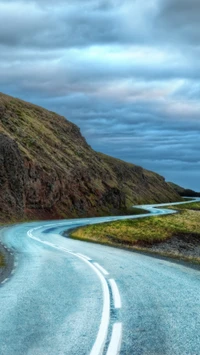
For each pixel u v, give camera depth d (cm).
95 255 2169
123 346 651
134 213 10075
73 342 675
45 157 7581
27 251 2397
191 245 4875
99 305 964
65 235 3781
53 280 1356
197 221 7181
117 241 4094
